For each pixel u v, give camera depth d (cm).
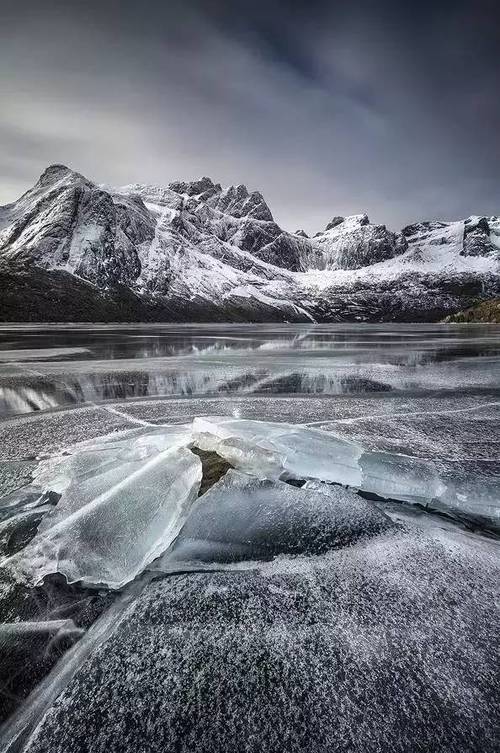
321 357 2073
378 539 343
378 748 176
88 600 281
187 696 202
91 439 644
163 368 1608
